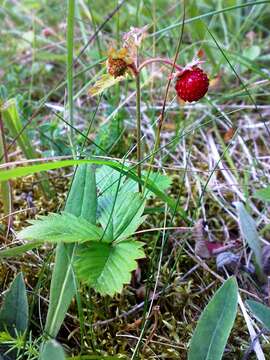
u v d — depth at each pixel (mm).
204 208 228
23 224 208
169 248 205
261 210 231
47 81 319
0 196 216
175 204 182
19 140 214
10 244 182
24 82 315
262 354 159
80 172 169
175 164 252
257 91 290
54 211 218
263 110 286
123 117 267
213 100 273
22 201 223
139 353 164
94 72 298
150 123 268
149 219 214
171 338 171
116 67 156
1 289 180
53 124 242
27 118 261
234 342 172
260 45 328
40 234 152
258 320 163
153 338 171
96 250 157
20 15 377
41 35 353
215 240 217
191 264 201
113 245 162
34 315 172
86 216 164
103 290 147
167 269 192
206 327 145
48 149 256
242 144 260
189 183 240
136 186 186
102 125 255
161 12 348
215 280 194
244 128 276
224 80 303
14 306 156
